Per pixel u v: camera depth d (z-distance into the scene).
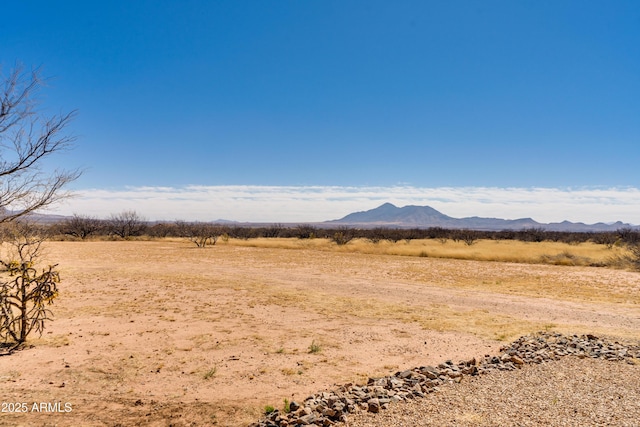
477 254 31.22
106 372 6.08
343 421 4.37
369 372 6.35
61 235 55.31
